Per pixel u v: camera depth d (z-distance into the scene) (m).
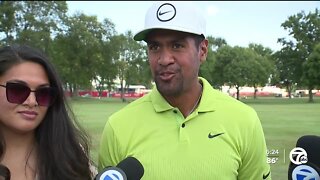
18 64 3.08
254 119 3.52
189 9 3.30
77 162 3.42
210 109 3.42
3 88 3.08
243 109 3.52
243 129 3.43
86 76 65.69
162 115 3.45
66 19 62.03
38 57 3.15
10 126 3.10
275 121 10.49
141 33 3.34
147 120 3.47
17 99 3.05
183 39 3.29
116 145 3.50
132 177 2.93
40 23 57.69
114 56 68.69
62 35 61.97
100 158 3.65
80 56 64.56
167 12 3.26
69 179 3.34
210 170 3.28
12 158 3.18
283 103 14.10
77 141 3.49
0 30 53.62
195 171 3.27
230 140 3.37
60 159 3.32
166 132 3.40
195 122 3.40
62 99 3.39
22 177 3.17
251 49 40.38
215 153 3.31
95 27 66.75
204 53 3.54
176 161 3.30
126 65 69.44
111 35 68.19
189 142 3.34
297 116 9.61
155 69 3.37
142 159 3.35
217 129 3.38
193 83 3.41
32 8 58.16
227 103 3.52
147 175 3.31
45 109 3.22
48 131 3.36
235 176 3.38
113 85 73.19
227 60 41.66
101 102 47.81
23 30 55.31
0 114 3.10
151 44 3.36
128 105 3.68
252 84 34.72
